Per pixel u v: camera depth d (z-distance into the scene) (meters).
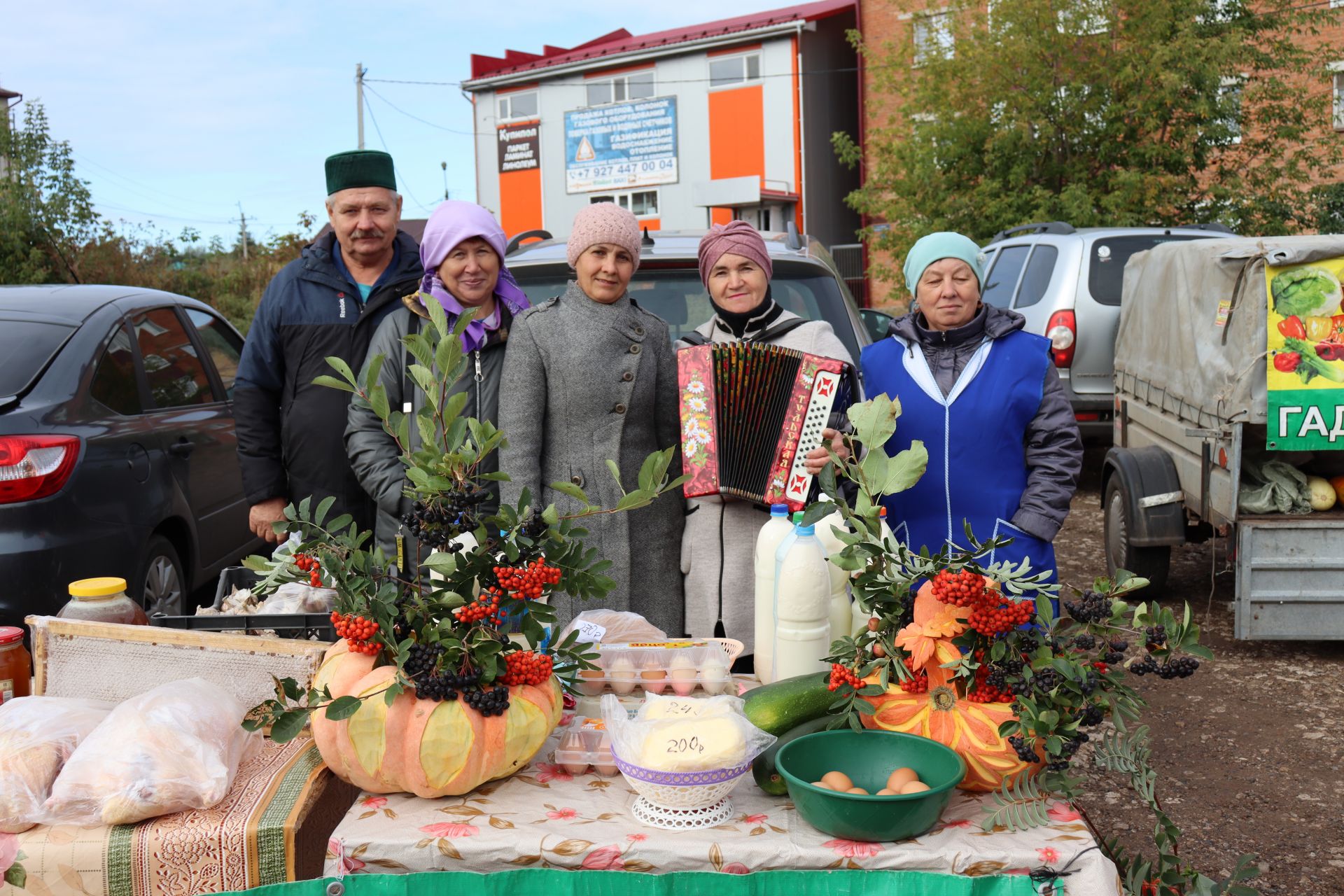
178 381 5.28
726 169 27.70
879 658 2.00
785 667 2.24
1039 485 2.98
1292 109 15.26
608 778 2.05
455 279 3.12
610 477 3.05
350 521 2.05
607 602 3.04
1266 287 4.76
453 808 1.92
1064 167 15.15
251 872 1.85
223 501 5.43
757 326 3.16
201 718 2.00
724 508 3.07
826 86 27.36
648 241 4.55
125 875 1.83
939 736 1.93
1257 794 3.84
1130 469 5.82
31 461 3.98
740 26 27.11
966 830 1.82
